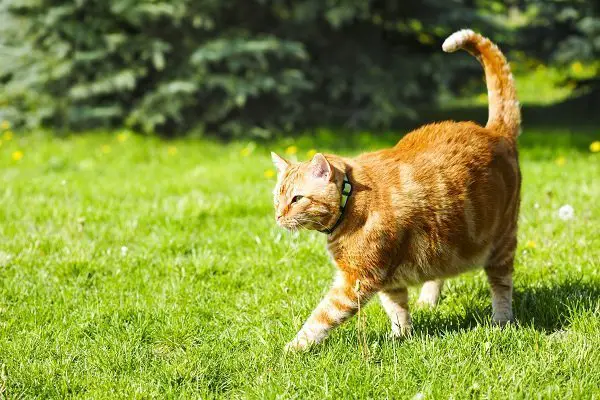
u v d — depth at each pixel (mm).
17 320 5480
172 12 13391
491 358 4477
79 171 11531
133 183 10078
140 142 13625
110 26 14000
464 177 4805
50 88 14492
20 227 7691
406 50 16922
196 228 7707
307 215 4645
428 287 5715
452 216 4730
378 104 15539
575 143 13703
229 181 10164
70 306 5770
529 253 6613
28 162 12344
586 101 19703
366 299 4703
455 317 5352
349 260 4637
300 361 4562
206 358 4773
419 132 5082
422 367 4406
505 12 19375
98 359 4801
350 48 16188
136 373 4664
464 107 20812
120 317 5496
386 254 4605
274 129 14961
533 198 8461
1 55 14281
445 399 4102
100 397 4340
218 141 14375
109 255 6789
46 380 4535
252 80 14070
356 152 13133
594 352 4469
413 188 4660
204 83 14227
